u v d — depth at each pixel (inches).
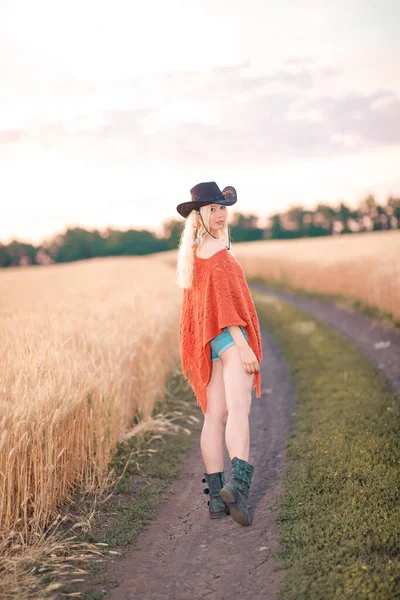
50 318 223.5
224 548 127.0
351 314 535.2
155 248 3981.3
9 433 127.9
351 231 3668.8
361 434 182.7
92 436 164.7
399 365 295.9
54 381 148.2
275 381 297.6
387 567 103.4
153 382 240.4
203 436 141.4
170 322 322.7
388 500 132.6
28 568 116.3
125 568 120.4
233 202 138.4
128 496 157.9
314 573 108.7
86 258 3937.0
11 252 3853.3
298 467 165.0
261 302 693.3
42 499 132.6
